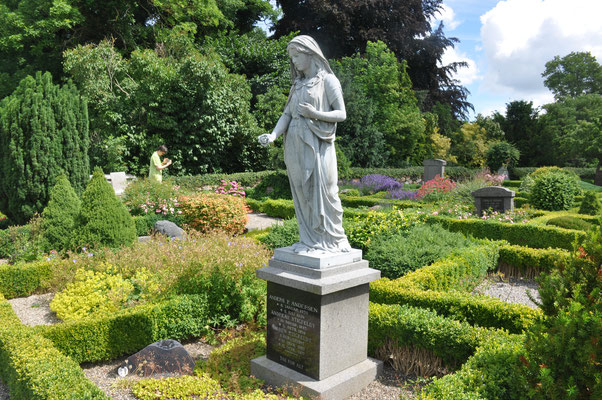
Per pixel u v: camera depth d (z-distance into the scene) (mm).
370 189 21125
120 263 6980
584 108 41469
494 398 3334
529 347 3297
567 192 15570
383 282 6500
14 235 9383
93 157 18469
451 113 39625
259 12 29844
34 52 20641
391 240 8641
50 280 7242
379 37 31359
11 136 11148
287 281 4324
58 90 12000
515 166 36719
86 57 18641
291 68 4645
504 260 9273
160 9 23219
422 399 3395
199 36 26234
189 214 11430
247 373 4770
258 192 20078
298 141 4449
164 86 19531
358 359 4750
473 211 14016
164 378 4566
